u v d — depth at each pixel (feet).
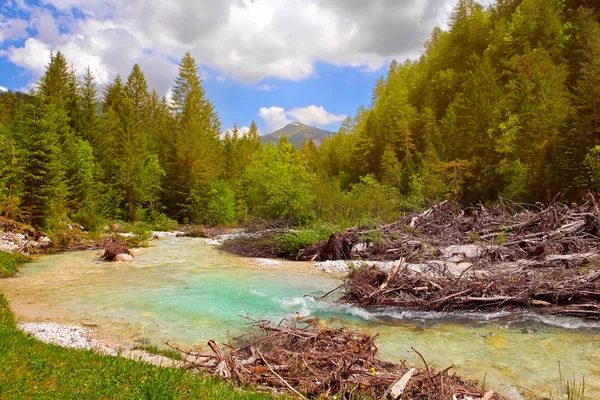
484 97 142.41
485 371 20.75
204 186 130.62
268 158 100.32
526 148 110.63
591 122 95.61
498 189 118.32
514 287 33.12
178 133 147.84
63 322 29.94
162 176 138.41
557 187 92.53
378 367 19.48
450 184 123.75
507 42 169.89
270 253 65.31
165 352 23.36
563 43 153.38
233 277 47.03
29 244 63.98
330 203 93.20
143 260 59.93
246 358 21.47
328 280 45.16
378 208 92.84
